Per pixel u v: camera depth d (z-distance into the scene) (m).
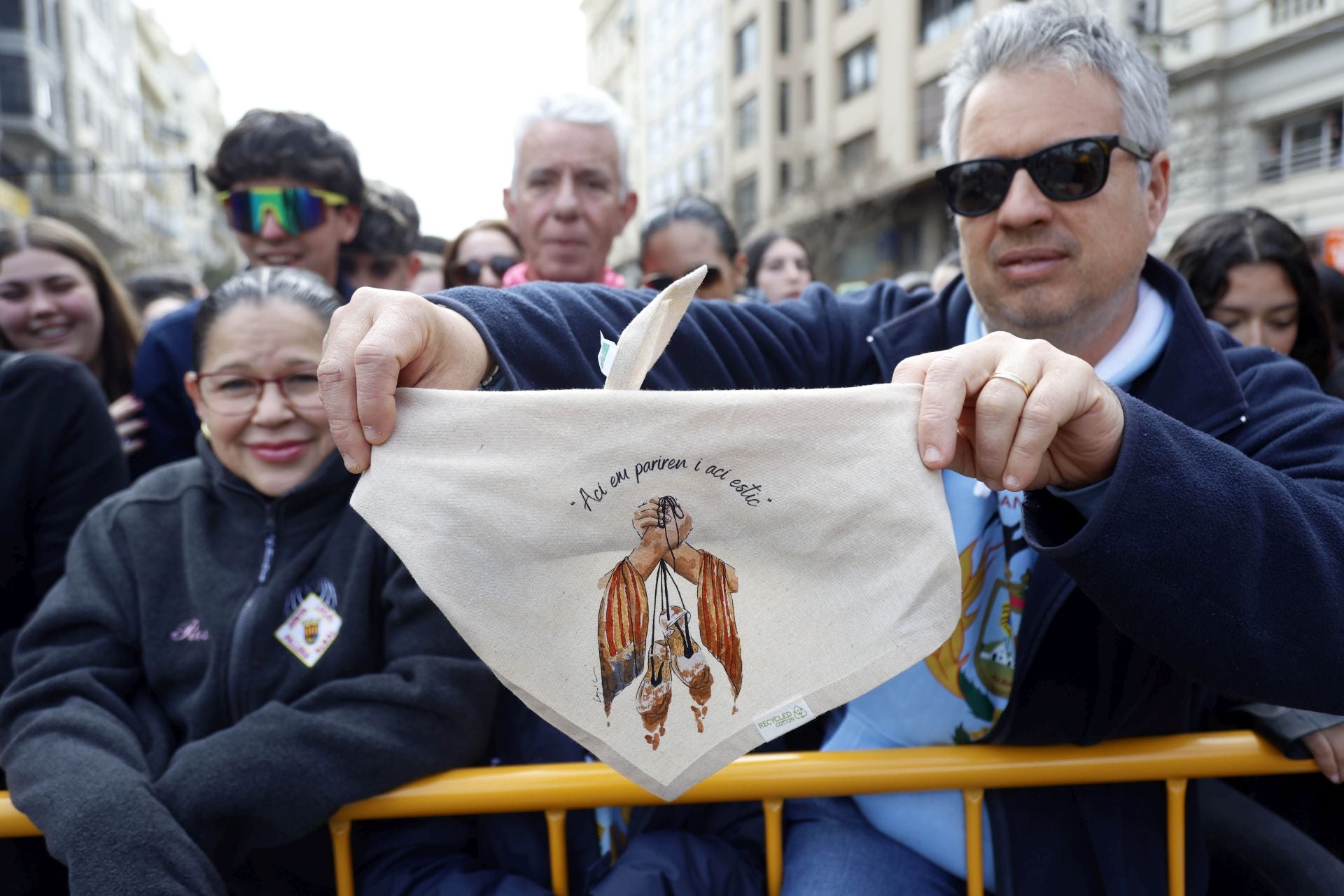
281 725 1.18
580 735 0.84
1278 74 11.94
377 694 1.23
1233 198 12.62
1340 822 1.45
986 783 1.18
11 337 2.41
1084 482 0.88
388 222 2.96
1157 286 1.34
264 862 1.28
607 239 2.55
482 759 1.35
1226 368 1.21
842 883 1.21
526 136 2.48
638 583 0.84
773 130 25.81
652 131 36.50
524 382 1.05
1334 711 0.93
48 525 1.78
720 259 3.18
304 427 1.40
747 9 26.88
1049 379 0.80
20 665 1.32
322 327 1.42
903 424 0.81
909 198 20.38
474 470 0.82
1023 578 1.21
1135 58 1.25
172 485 1.48
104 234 37.84
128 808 1.09
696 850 1.23
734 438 0.82
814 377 1.42
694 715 0.85
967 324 1.42
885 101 20.59
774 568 0.85
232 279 1.46
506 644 0.82
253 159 2.39
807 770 1.19
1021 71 1.24
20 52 31.23
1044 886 1.18
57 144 33.28
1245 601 0.85
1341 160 11.34
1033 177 1.22
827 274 21.55
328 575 1.37
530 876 1.29
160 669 1.33
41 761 1.16
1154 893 1.18
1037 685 1.16
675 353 1.26
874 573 0.81
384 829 1.32
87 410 1.84
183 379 2.40
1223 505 0.84
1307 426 1.09
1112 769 1.17
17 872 1.30
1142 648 1.12
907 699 1.27
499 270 3.15
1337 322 2.58
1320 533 0.90
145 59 54.41
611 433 0.82
